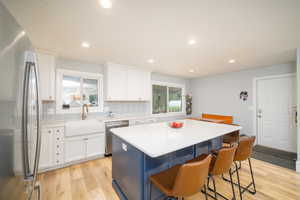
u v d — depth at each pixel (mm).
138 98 3645
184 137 1532
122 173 1644
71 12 1358
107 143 2924
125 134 1667
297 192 1766
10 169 663
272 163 2584
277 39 1952
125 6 1273
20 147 761
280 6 1253
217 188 1848
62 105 2900
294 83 3105
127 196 1524
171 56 2686
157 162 1396
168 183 1156
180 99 5324
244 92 3896
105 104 3432
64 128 2439
